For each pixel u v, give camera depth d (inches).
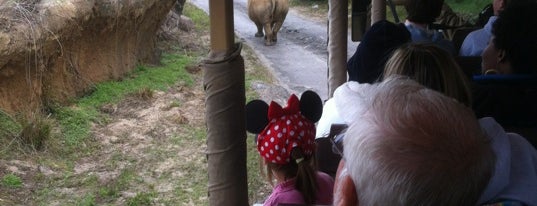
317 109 114.3
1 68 301.4
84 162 297.7
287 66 548.4
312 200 99.6
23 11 325.7
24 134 301.0
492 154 53.2
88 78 398.6
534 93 110.8
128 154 310.0
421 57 93.8
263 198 254.7
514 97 109.7
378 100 55.6
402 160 50.8
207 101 93.0
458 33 238.7
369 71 125.1
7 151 290.5
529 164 70.2
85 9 367.2
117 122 352.2
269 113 101.3
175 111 374.0
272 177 104.2
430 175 50.3
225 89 91.2
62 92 366.0
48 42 333.1
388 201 51.3
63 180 273.6
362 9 233.0
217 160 94.8
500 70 122.8
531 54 119.3
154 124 352.2
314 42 675.4
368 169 52.1
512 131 105.7
